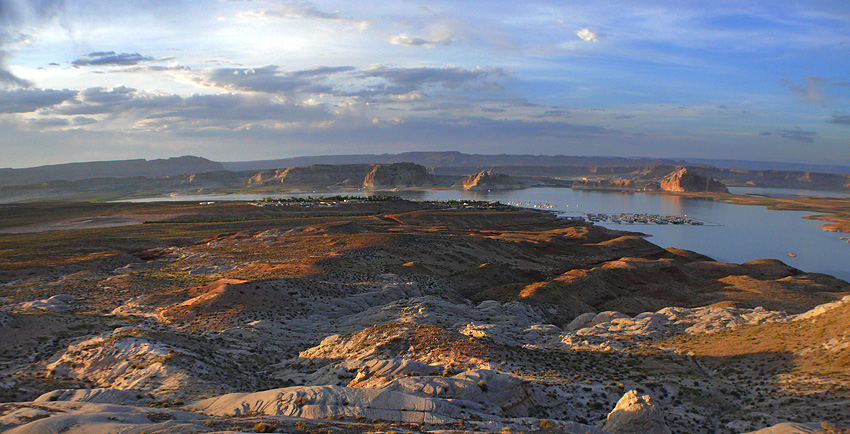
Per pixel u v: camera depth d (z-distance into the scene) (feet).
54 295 221.87
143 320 182.39
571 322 222.89
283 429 69.05
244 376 127.13
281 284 220.23
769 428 85.05
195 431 65.21
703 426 95.20
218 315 184.34
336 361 135.03
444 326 180.65
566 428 84.33
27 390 107.45
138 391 104.53
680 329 182.91
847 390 96.37
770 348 134.41
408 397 88.38
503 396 97.50
